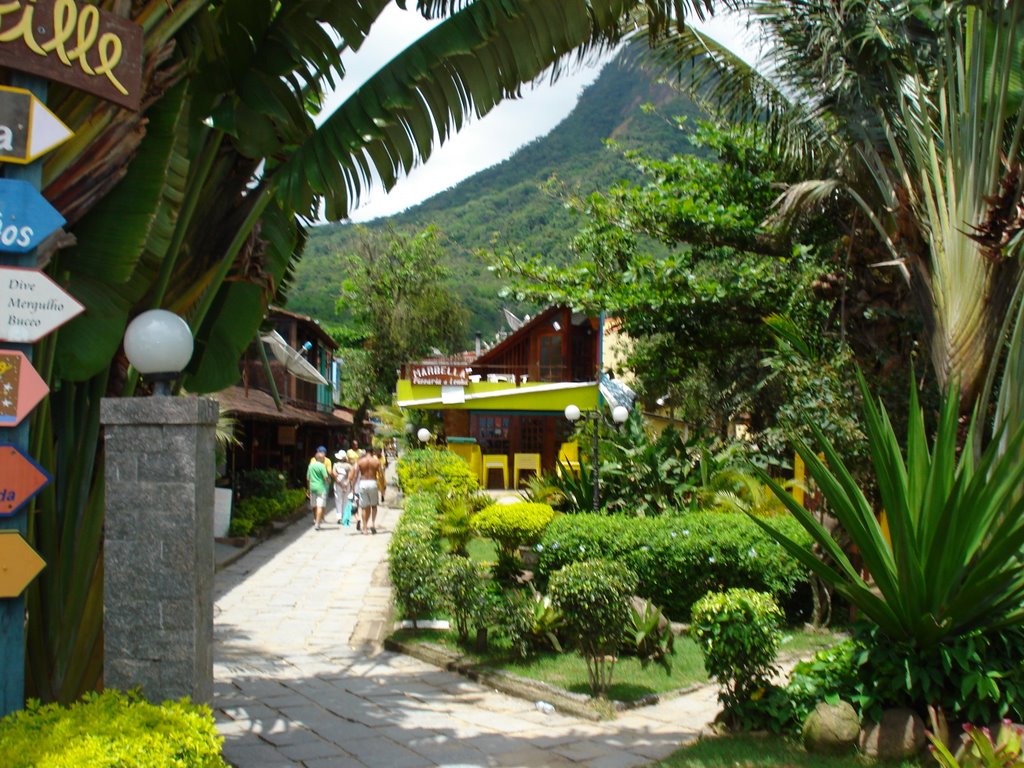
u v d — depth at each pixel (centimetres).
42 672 524
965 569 551
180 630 471
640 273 1435
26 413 463
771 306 1400
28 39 465
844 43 930
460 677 834
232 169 636
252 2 577
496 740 637
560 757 599
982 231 794
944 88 914
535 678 784
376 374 4284
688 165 1477
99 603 533
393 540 1061
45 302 469
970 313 848
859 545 575
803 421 1017
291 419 2298
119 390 572
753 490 1161
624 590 746
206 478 494
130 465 479
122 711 435
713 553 1005
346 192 572
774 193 1369
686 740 630
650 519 1081
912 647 568
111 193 530
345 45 606
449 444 2891
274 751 610
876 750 551
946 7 878
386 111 559
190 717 432
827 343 1135
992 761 439
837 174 1072
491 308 7250
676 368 1612
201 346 654
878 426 572
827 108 989
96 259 525
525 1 570
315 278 7612
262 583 1355
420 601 984
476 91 580
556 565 1066
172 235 560
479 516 1217
